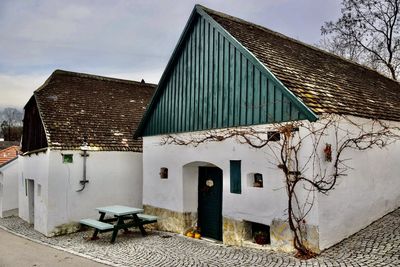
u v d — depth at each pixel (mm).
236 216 8953
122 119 16094
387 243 7094
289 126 7512
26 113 17188
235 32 9984
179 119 11188
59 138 12969
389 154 9422
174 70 11609
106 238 10859
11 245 10953
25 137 17328
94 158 13562
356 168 8195
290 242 7613
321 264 6582
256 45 9656
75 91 16641
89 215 13258
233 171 9086
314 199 7164
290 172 7520
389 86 14000
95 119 15180
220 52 9727
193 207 11133
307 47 13367
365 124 8547
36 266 8141
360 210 8211
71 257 8781
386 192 9180
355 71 13430
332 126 7582
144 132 12938
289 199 7375
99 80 18609
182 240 10102
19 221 16891
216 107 9727
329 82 9609
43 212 12852
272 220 8008
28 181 15914
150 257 8336
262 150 8305
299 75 8867
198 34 10680
